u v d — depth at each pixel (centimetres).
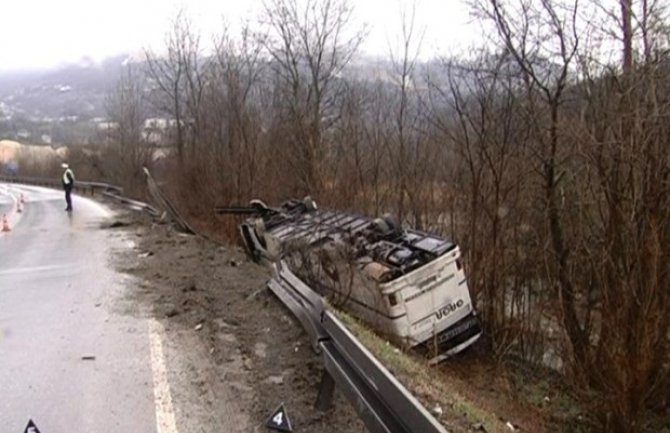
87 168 6069
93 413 468
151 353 609
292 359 577
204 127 3002
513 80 2008
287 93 2880
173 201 3022
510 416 1041
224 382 523
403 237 1250
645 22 1191
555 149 1438
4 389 523
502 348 1486
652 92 1126
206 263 1160
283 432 427
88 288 954
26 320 762
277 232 1457
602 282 1208
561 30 1792
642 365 1077
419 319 1102
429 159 2161
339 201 2228
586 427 1148
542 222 1628
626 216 1146
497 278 1619
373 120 2477
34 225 2073
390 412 327
